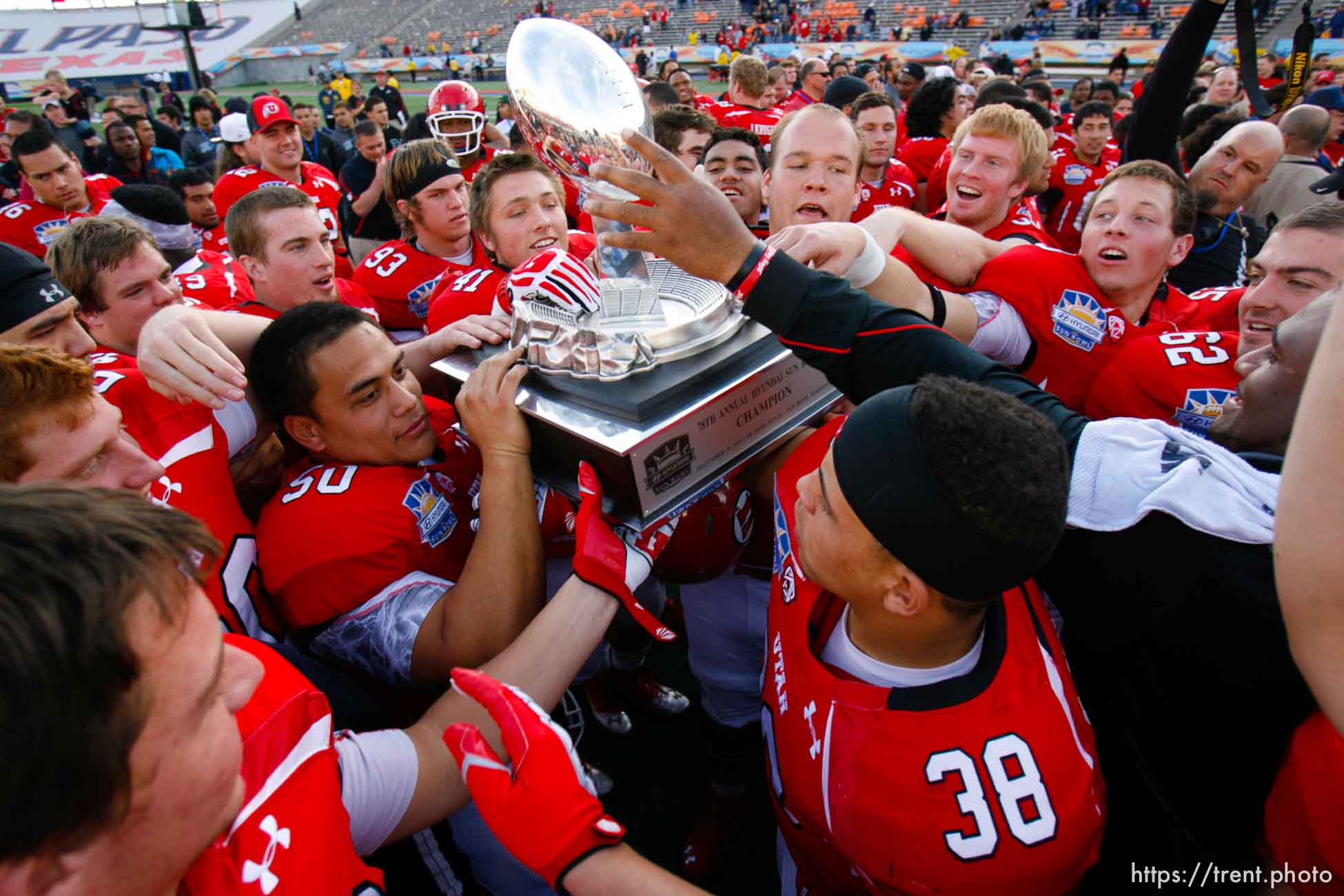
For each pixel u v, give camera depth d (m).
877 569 0.88
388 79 17.84
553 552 1.61
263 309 2.60
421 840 1.38
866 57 29.97
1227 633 0.92
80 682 0.48
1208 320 2.17
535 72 1.18
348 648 1.26
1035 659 0.99
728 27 36.06
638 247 1.11
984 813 0.88
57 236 1.96
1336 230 1.47
